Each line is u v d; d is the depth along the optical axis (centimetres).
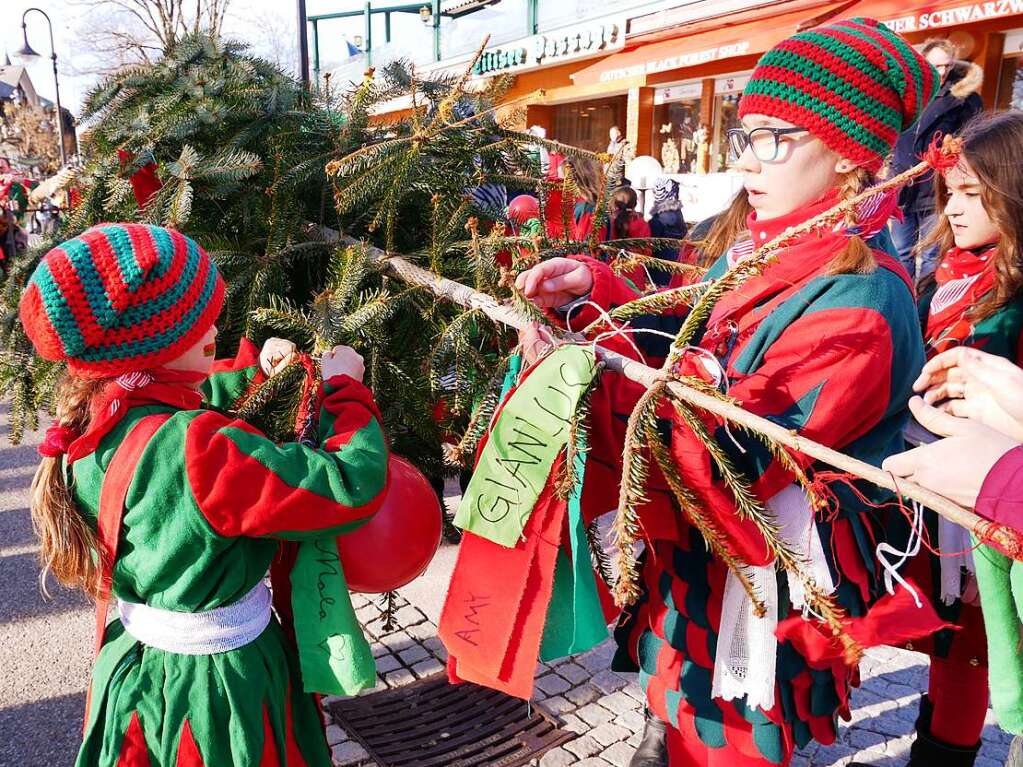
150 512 136
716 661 147
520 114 247
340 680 151
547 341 152
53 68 1605
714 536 131
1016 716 129
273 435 180
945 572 183
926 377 117
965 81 376
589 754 235
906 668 282
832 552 143
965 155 190
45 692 267
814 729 154
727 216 192
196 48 236
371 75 236
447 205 221
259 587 154
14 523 402
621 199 463
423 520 168
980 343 188
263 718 145
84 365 138
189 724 139
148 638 144
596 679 273
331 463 144
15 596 331
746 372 142
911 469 108
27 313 134
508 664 143
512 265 196
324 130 236
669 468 131
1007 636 127
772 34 795
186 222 203
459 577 147
